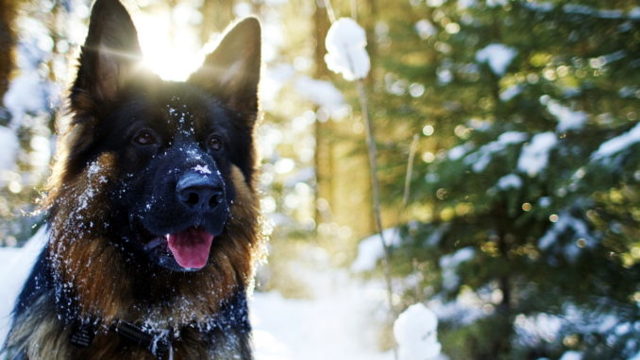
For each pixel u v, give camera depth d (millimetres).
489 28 1489
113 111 755
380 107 1623
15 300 793
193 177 687
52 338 701
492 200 1329
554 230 1385
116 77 767
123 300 721
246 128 866
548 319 1392
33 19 1869
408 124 1614
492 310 1471
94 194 717
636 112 1293
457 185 1401
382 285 1542
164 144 754
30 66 1817
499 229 1489
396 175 1548
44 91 1747
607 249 1365
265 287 2729
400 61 1605
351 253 1691
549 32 1293
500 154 1290
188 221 695
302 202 3188
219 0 3072
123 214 728
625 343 1212
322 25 3162
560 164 1229
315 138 3047
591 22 1250
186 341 742
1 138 1634
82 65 745
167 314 731
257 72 871
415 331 619
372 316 1511
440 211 1507
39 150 1731
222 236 772
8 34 1803
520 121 1382
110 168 729
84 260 709
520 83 1372
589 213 1374
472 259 1439
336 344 1423
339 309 1578
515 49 1388
